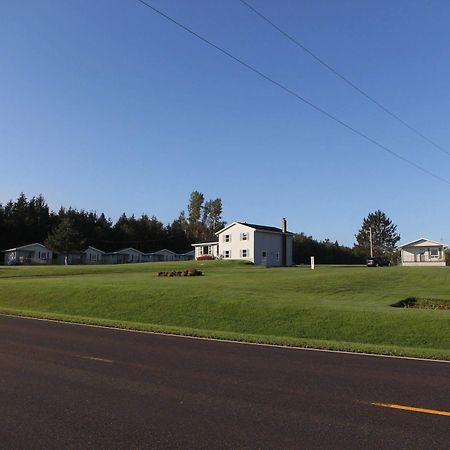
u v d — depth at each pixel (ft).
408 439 17.75
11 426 19.07
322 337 56.49
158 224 421.59
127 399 23.00
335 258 337.31
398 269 148.15
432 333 54.19
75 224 358.23
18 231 332.19
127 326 54.34
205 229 441.68
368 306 68.18
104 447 16.97
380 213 391.65
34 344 40.37
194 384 26.13
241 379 27.48
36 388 25.08
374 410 21.38
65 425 19.19
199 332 49.62
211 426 19.15
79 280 108.37
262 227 236.43
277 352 37.76
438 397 23.61
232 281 103.81
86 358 33.81
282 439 17.74
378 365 32.53
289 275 122.52
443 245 246.06
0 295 93.40
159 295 79.97
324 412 21.04
